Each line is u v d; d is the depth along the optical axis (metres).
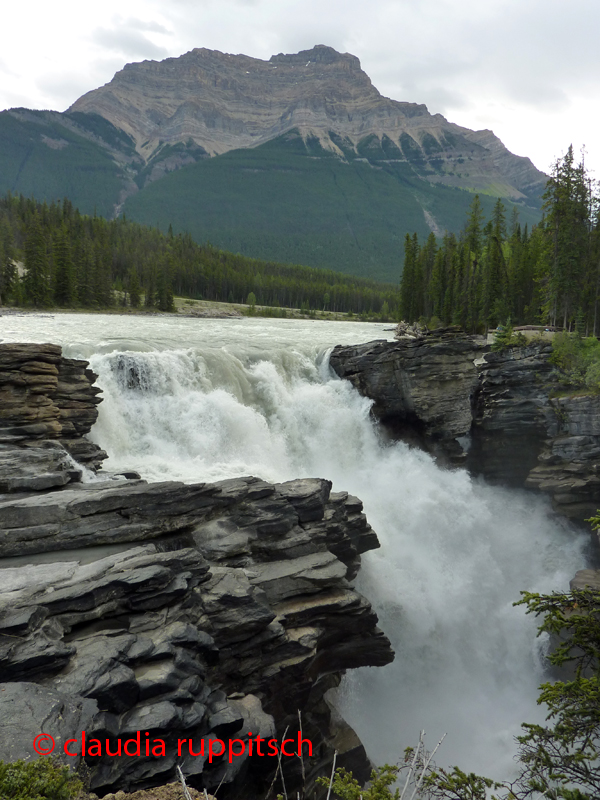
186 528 20.12
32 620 13.34
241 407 38.94
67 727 10.74
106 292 123.00
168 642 14.34
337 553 24.23
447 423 45.22
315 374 48.28
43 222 170.88
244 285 195.12
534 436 45.81
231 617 16.81
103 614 14.78
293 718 19.20
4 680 12.09
